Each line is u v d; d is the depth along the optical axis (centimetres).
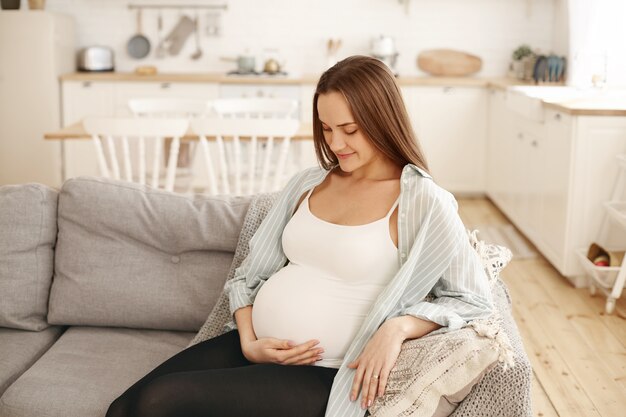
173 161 391
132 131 383
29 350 213
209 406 157
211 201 226
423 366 154
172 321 220
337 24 638
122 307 220
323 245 175
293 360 169
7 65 583
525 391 151
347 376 163
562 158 404
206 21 639
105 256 223
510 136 527
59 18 591
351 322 171
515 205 512
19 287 221
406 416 154
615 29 480
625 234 396
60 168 604
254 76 599
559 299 385
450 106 600
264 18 638
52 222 229
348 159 176
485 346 150
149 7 636
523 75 601
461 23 634
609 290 381
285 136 389
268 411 158
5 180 601
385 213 174
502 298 200
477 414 154
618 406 273
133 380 194
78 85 594
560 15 602
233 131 386
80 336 219
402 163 179
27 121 591
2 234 223
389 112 173
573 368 305
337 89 171
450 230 171
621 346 327
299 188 194
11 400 186
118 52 642
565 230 397
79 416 181
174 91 595
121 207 223
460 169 610
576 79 500
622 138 385
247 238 217
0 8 593
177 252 223
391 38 616
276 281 182
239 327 186
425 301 184
